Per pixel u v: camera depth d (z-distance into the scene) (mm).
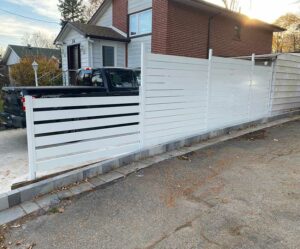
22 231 2498
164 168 3992
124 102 4145
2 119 5812
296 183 3408
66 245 2287
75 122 3652
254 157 4484
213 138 5684
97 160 3955
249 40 14289
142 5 11141
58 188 3324
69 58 13234
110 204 2953
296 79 8562
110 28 12938
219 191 3219
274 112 7883
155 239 2328
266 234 2336
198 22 11266
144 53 4230
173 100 4836
